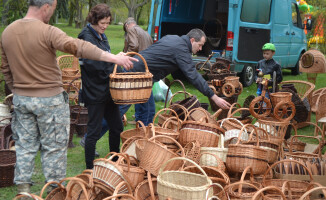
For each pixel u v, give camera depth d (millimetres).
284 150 5246
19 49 3314
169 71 4781
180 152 4020
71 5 44969
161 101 8359
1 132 4984
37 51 3307
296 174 3979
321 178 3896
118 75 3869
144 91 3932
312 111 7066
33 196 2777
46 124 3439
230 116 5055
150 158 3432
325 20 18516
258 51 10422
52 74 3414
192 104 4938
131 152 3957
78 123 6016
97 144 5598
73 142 5703
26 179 3506
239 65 10086
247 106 6109
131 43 7262
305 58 8641
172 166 3426
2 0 10672
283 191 3283
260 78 5852
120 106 5250
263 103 5320
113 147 4578
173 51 4656
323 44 18562
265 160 3768
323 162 4082
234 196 3318
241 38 10023
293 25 12125
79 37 4090
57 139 3510
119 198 3326
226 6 10828
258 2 10344
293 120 5871
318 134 6441
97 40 4078
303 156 4512
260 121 4922
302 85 7062
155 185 3391
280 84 7043
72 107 6164
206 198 2873
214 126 3951
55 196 3184
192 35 4730
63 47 3293
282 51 11539
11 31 3330
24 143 3488
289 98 4852
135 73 4176
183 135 4008
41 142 3512
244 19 10055
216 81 7336
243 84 10523
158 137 3949
